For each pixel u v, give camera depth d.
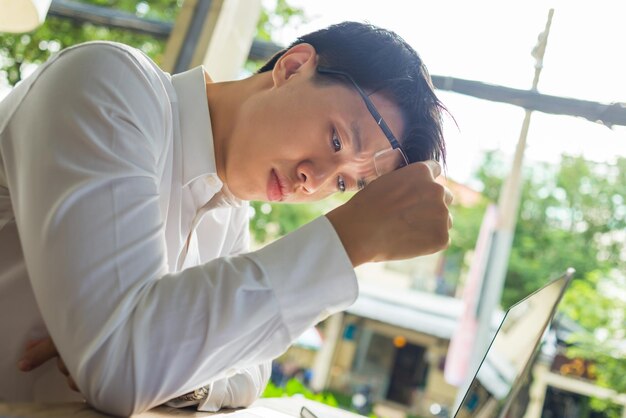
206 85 1.18
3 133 0.91
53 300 0.76
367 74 1.08
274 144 1.07
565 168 10.31
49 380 0.95
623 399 7.41
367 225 0.85
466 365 4.89
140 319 0.75
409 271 11.40
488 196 11.00
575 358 7.63
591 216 10.25
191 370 0.77
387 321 9.48
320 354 10.12
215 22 3.20
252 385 1.15
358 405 10.08
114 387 0.74
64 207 0.78
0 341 0.92
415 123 1.11
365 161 1.08
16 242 0.93
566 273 0.85
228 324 0.77
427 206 0.88
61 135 0.82
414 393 10.30
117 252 0.78
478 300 4.96
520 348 0.88
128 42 5.78
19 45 6.05
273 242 0.84
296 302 0.81
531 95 3.13
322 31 1.14
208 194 1.15
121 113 0.86
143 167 0.86
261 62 3.59
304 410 1.07
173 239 1.13
